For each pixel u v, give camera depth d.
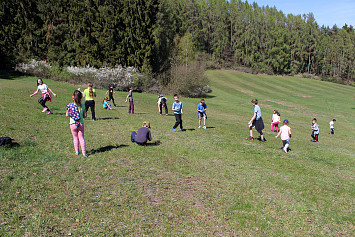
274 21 100.56
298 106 43.41
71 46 39.69
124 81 39.44
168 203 5.11
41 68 37.94
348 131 24.83
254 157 9.08
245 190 6.11
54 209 4.45
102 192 5.30
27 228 3.86
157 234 4.06
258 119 12.02
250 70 91.06
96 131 10.83
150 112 20.25
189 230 4.26
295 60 100.00
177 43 58.84
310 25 105.31
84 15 38.88
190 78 46.03
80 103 7.30
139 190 5.56
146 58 42.25
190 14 96.50
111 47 40.00
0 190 4.90
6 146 7.27
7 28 37.25
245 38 95.44
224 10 102.12
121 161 7.37
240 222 4.64
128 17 40.22
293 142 13.45
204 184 6.27
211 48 97.00
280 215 5.06
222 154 9.09
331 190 6.63
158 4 46.59
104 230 4.01
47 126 10.60
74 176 5.96
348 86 84.25
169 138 10.84
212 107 32.44
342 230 4.72
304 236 4.41
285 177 7.33
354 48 103.44
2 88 20.00
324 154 11.02
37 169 6.11
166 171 6.97
